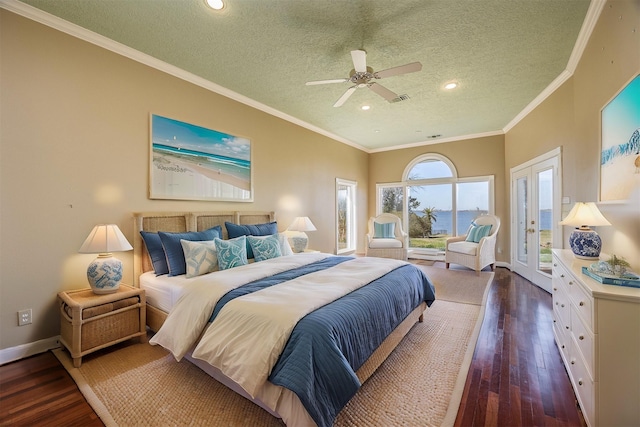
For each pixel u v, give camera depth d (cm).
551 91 360
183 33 246
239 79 332
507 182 543
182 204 316
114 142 263
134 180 277
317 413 125
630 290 138
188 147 321
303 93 372
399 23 233
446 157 620
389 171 697
